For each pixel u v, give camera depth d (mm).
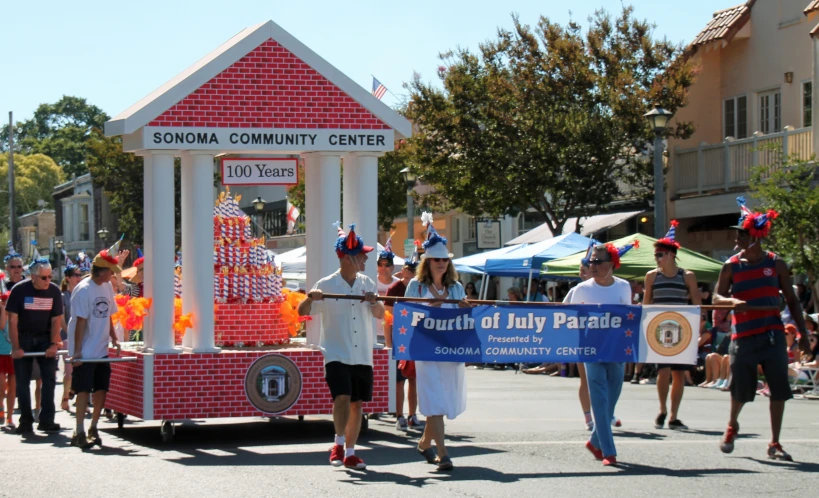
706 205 26750
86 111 111062
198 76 11328
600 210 28625
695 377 18656
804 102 26328
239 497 7777
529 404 14867
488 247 28359
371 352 9258
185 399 11195
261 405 11367
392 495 7773
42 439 11820
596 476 8531
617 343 9359
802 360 16547
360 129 11836
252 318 12133
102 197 71750
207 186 11430
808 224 19484
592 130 26562
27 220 86938
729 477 8422
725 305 9320
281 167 12023
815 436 10898
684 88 27078
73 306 11000
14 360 12398
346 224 12219
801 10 26422
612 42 28375
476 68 28438
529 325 9289
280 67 11609
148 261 11656
